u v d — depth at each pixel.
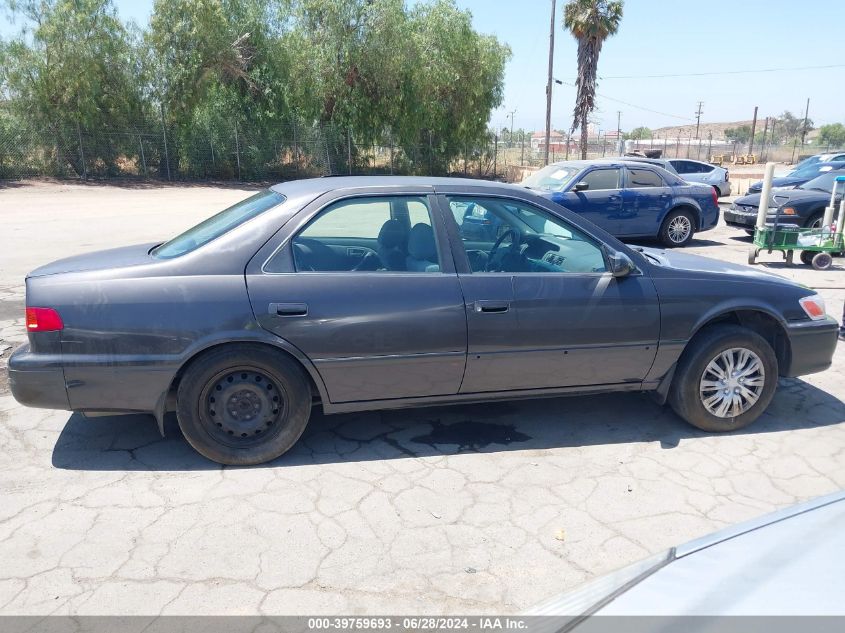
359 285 3.69
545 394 4.09
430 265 3.84
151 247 4.21
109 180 27.44
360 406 3.85
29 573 2.82
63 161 27.11
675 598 1.68
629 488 3.62
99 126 27.33
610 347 4.02
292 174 31.56
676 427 4.40
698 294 4.13
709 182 22.20
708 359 4.16
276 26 29.78
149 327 3.47
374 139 32.47
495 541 3.12
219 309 3.52
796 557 1.75
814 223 11.96
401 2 30.20
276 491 3.52
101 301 3.46
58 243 12.05
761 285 4.30
